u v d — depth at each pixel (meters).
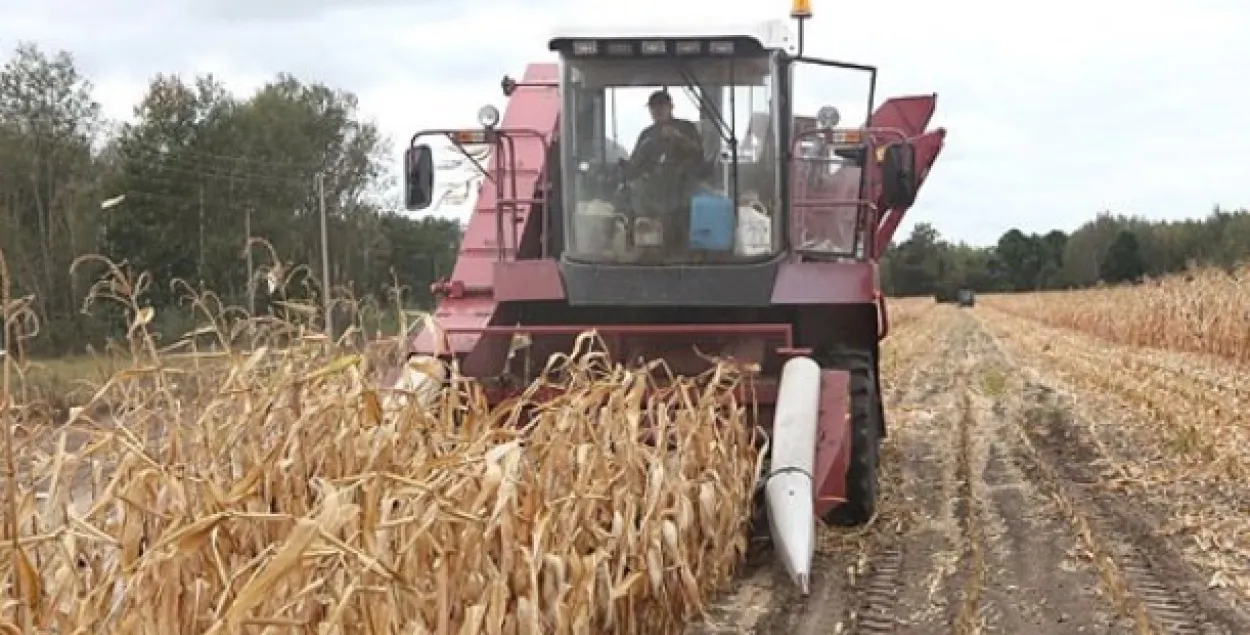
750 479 7.64
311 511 4.35
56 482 4.12
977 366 25.72
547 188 9.07
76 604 3.77
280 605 3.87
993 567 7.94
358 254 37.84
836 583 7.54
